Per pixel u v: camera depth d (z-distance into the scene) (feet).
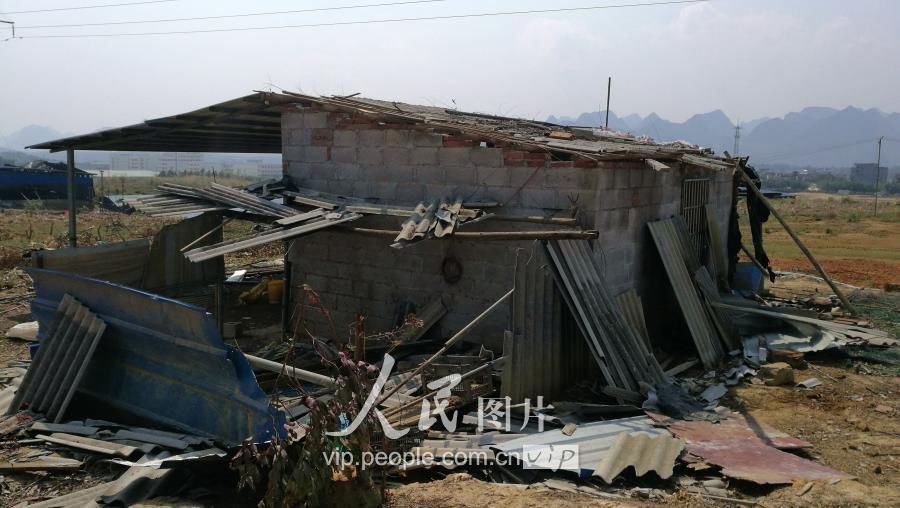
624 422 25.53
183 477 20.83
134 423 24.56
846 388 31.68
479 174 33.17
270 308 48.03
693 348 37.65
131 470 20.86
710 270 46.21
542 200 31.65
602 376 31.14
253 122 42.09
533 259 27.84
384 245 36.45
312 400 17.40
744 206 143.13
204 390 22.39
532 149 31.37
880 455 23.93
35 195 147.64
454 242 34.06
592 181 30.48
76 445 22.53
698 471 21.99
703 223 46.39
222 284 39.01
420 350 33.83
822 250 92.63
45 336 26.81
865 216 154.30
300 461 16.65
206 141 48.57
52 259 33.60
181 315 21.90
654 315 38.81
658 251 36.47
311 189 38.50
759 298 50.42
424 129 33.94
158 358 23.86
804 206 202.18
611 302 31.19
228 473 21.08
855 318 42.91
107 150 46.83
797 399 29.96
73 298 26.22
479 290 33.50
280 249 77.46
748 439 24.30
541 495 19.93
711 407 27.89
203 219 40.11
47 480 21.16
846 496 20.21
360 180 36.86
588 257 31.01
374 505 17.62
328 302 38.75
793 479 21.15
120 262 37.22
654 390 28.63
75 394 26.37
